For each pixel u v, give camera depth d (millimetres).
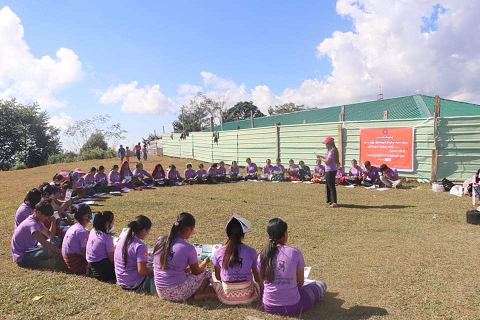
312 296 3736
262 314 3594
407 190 11781
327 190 9547
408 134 13336
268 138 19141
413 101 19391
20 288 4250
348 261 5254
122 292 4148
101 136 43031
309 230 7035
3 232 7105
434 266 4914
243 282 3816
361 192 11680
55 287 4281
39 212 5074
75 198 10219
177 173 14648
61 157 38688
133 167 24672
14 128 41094
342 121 15445
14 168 34875
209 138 25453
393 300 3930
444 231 6711
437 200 9867
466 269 4770
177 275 3904
